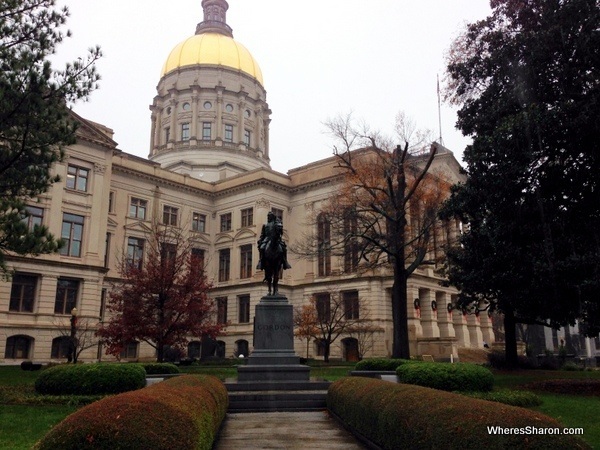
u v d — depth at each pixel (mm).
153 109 76375
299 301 52750
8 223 17031
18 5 17750
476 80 22344
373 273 47812
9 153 17297
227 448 9297
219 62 76375
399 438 7500
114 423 5340
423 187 32094
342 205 33719
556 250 17594
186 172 67625
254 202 55906
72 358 37188
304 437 10398
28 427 10578
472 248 20703
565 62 18328
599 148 17094
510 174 18250
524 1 20453
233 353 52844
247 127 75000
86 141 45375
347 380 12727
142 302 29438
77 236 43844
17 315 39281
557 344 69688
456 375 14789
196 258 33062
